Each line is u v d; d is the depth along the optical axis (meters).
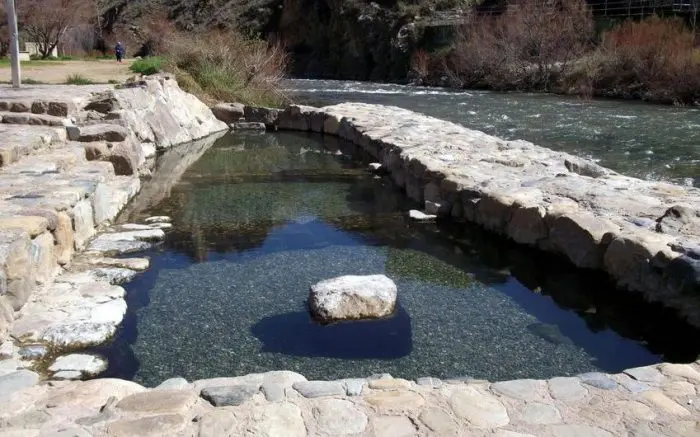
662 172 8.34
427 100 19.42
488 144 8.61
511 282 4.69
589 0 30.22
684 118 14.09
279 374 2.92
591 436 2.40
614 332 3.88
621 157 9.38
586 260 4.71
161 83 11.76
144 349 3.55
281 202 6.97
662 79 19.69
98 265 4.75
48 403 2.65
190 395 2.67
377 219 6.34
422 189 6.98
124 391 2.79
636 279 4.26
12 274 3.66
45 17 31.91
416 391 2.75
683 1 26.70
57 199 4.73
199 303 4.21
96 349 3.51
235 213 6.47
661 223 4.56
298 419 2.50
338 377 3.29
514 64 25.39
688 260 3.83
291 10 43.12
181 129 11.50
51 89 10.57
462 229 5.97
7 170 5.69
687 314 3.88
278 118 13.59
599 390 2.77
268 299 4.30
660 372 2.94
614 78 21.78
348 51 39.38
